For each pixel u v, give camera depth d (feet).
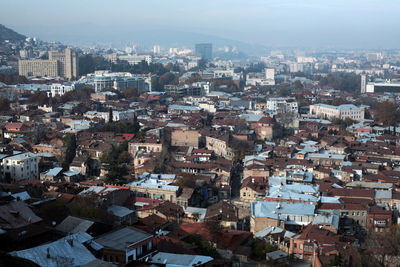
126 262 413.59
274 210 652.89
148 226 568.82
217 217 647.56
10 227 442.91
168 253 436.35
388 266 539.29
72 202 628.69
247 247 543.39
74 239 420.36
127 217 631.97
